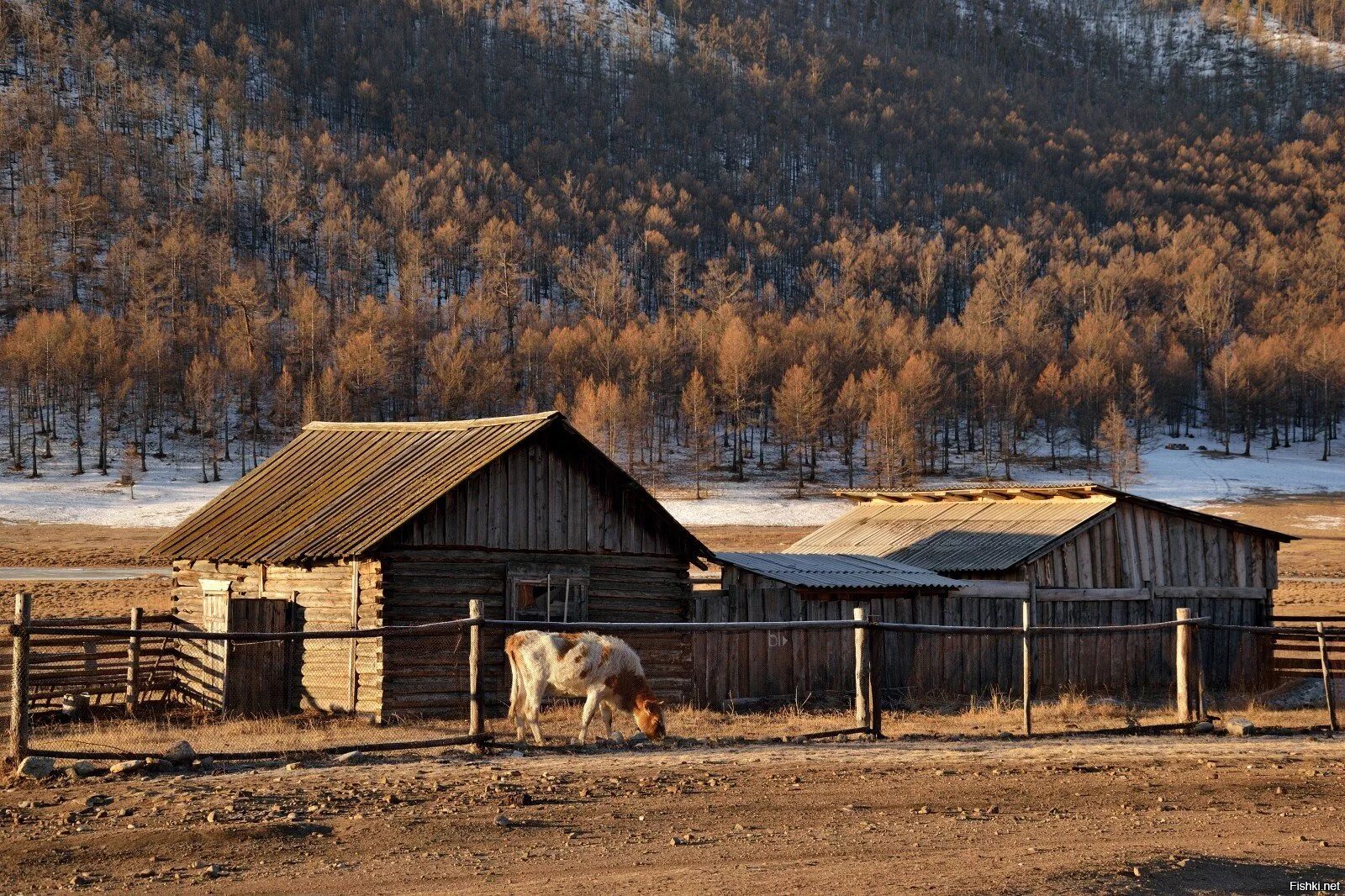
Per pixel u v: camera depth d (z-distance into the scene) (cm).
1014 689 2880
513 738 1596
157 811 1018
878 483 13162
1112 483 13112
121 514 10125
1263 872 919
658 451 14788
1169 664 3111
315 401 15062
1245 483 13075
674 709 2247
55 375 14450
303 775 1198
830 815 1080
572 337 17875
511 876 849
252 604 2205
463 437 2422
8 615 3753
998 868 890
